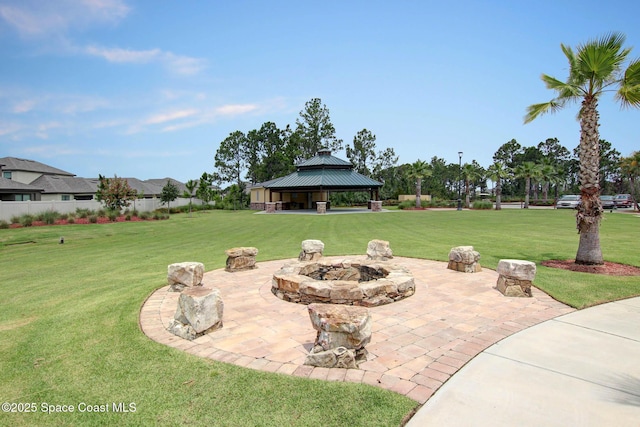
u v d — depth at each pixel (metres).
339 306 4.28
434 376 3.56
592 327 4.86
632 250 10.99
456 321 5.15
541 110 9.55
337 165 39.91
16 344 4.50
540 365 3.78
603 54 8.15
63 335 4.75
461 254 8.36
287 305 5.97
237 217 30.12
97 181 46.38
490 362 3.85
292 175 40.31
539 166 50.97
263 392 3.29
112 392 3.36
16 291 7.20
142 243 14.61
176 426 2.85
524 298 6.24
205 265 9.66
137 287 7.19
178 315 4.84
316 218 26.97
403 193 59.59
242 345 4.36
